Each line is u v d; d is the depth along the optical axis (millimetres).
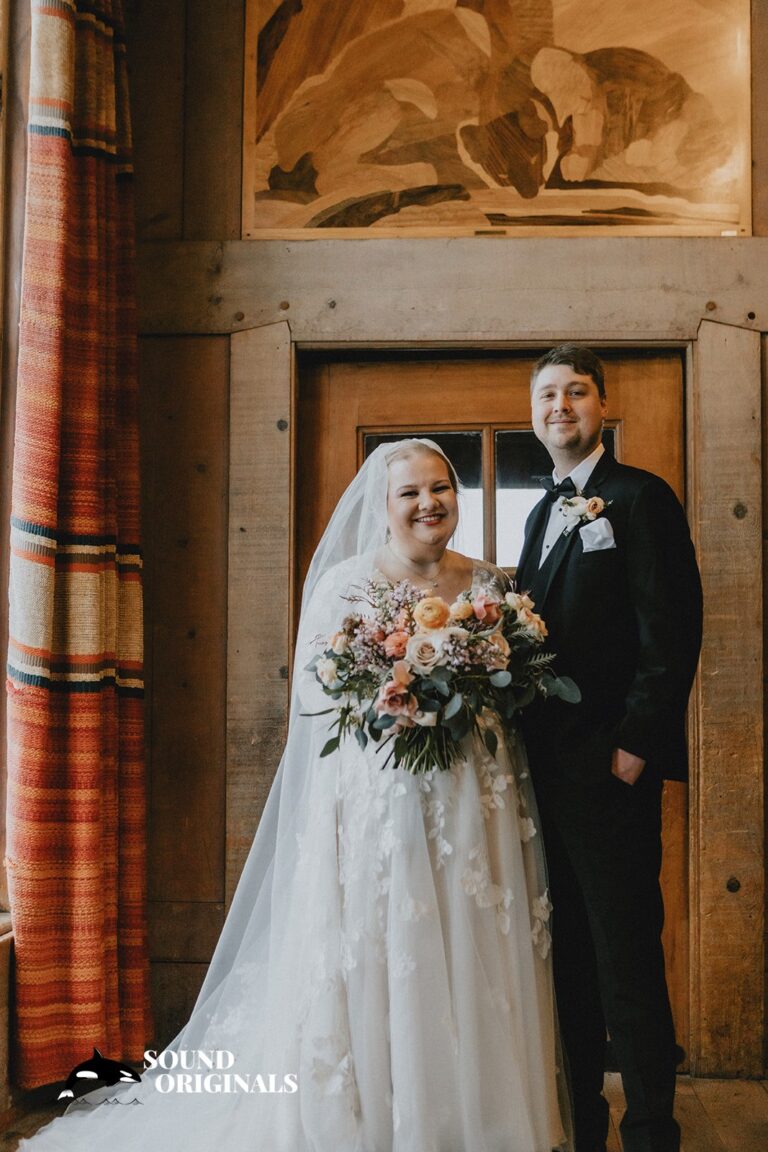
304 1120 1884
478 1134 1836
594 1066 2125
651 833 2037
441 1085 1864
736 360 2760
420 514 2090
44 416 2361
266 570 2807
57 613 2445
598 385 2215
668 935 2717
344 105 2869
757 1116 2373
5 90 2555
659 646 1998
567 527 2145
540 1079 1916
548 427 2203
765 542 2746
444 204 2846
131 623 2654
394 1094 1854
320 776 2084
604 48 2846
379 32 2871
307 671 2104
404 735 1922
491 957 1911
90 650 2438
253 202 2877
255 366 2842
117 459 2682
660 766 2029
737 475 2738
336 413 2902
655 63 2840
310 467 2898
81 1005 2359
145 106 2910
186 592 2844
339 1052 1904
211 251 2867
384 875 1944
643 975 1966
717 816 2672
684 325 2770
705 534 2729
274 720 2777
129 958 2562
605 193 2822
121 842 2592
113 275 2639
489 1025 1885
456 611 1926
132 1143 2014
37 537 2348
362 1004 1917
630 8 2846
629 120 2834
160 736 2814
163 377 2875
